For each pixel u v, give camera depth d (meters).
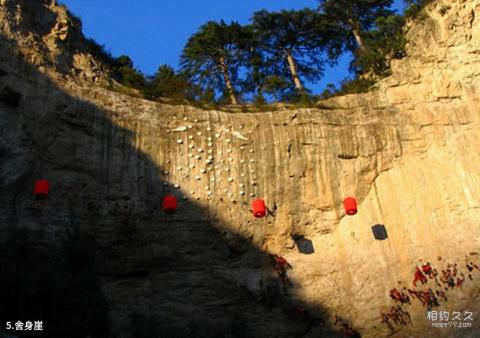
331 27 35.84
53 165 23.41
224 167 25.83
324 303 23.88
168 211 23.56
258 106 29.05
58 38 27.20
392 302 23.75
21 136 23.08
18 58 24.70
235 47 35.62
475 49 29.20
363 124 27.55
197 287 23.48
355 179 26.47
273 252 24.92
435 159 26.83
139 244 23.50
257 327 23.09
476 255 24.28
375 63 30.52
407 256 24.72
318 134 27.08
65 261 21.97
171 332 22.16
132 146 25.09
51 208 22.64
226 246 24.50
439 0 30.77
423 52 29.52
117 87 27.52
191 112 26.84
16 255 21.00
